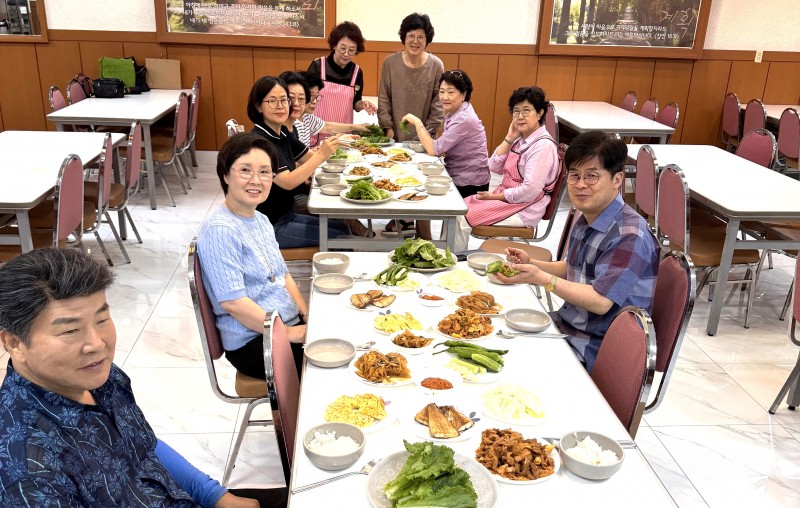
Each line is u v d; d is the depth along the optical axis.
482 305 2.12
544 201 3.68
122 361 3.13
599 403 1.66
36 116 6.41
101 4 6.12
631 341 1.81
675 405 2.94
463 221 3.89
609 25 6.44
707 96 6.84
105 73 5.99
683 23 6.47
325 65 4.87
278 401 1.61
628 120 5.77
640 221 2.11
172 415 2.75
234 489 1.70
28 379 1.10
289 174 3.15
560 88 6.70
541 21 6.37
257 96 3.17
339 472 1.38
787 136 5.68
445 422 1.51
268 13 6.17
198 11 6.11
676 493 2.38
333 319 2.05
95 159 3.86
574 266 2.29
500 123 6.79
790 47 6.71
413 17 4.55
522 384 1.72
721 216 3.95
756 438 2.73
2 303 1.03
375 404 1.57
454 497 1.24
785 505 2.34
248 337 2.17
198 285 2.04
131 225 4.56
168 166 6.52
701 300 4.01
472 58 6.54
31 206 2.95
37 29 6.14
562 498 1.33
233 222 2.16
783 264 4.65
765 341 3.55
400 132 4.88
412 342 1.88
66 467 1.07
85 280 1.06
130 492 1.21
